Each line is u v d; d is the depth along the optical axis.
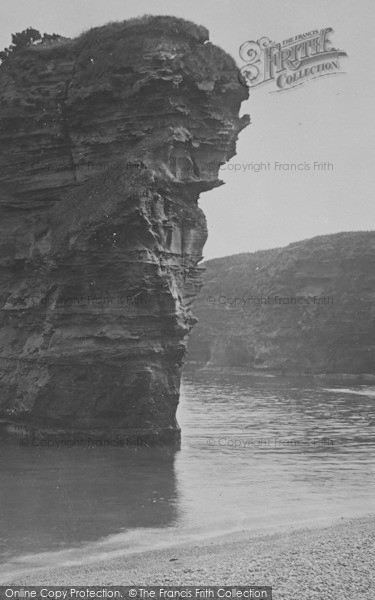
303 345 160.88
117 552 27.62
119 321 48.50
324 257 161.88
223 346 182.25
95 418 49.50
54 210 51.88
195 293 53.84
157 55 49.19
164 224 49.69
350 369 153.12
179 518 32.41
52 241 50.22
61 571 25.28
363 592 21.41
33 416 50.31
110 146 51.19
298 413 75.56
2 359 53.03
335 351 155.75
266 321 171.25
